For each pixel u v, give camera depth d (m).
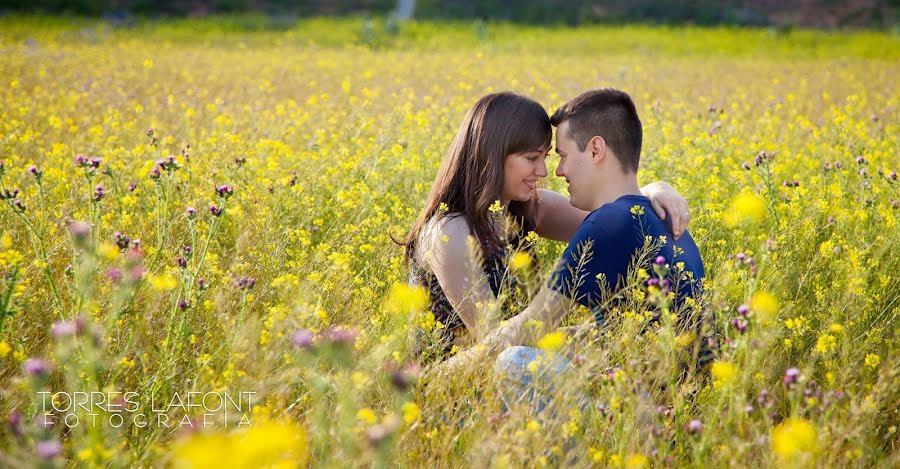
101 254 2.66
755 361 2.22
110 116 7.06
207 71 13.61
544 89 11.61
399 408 2.34
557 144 3.10
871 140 6.39
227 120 6.55
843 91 12.72
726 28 34.78
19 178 4.45
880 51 26.06
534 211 3.61
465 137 3.14
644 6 38.31
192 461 1.41
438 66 15.93
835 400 2.21
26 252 3.43
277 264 3.40
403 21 31.58
